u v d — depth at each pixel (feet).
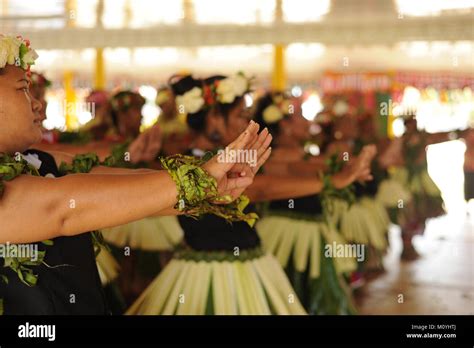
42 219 5.25
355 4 22.17
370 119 24.41
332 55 38.06
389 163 23.09
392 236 26.71
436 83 39.75
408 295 17.95
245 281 10.71
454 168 42.22
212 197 5.48
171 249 14.90
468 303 17.13
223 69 35.91
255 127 5.48
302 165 14.61
